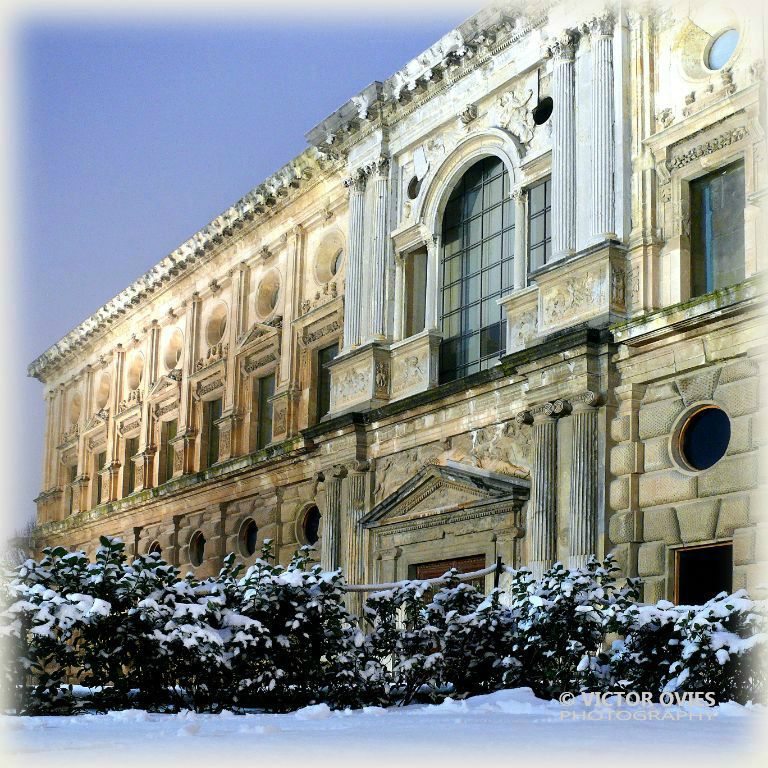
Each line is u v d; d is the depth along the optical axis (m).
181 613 17.55
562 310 24.75
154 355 47.03
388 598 19.55
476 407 27.33
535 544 24.16
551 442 24.19
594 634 18.34
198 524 40.78
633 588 19.39
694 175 23.22
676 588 21.97
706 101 23.12
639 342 22.84
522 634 18.56
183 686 17.92
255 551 36.78
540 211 27.33
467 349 29.50
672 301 23.11
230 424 39.59
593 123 24.84
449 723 12.79
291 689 18.69
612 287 23.69
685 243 23.17
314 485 33.28
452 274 30.48
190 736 11.77
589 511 23.08
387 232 31.92
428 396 28.41
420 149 31.39
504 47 28.44
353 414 30.72
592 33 25.31
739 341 21.17
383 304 31.53
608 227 24.23
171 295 46.22
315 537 34.06
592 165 24.69
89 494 52.41
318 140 34.22
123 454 49.12
